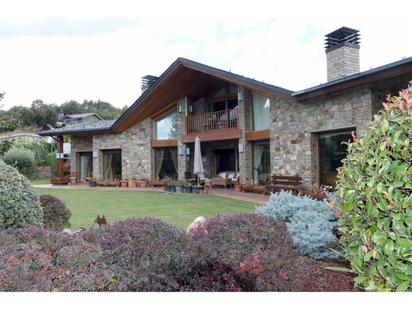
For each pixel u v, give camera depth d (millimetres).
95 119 40688
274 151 13250
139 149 19031
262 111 14672
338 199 3832
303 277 3699
